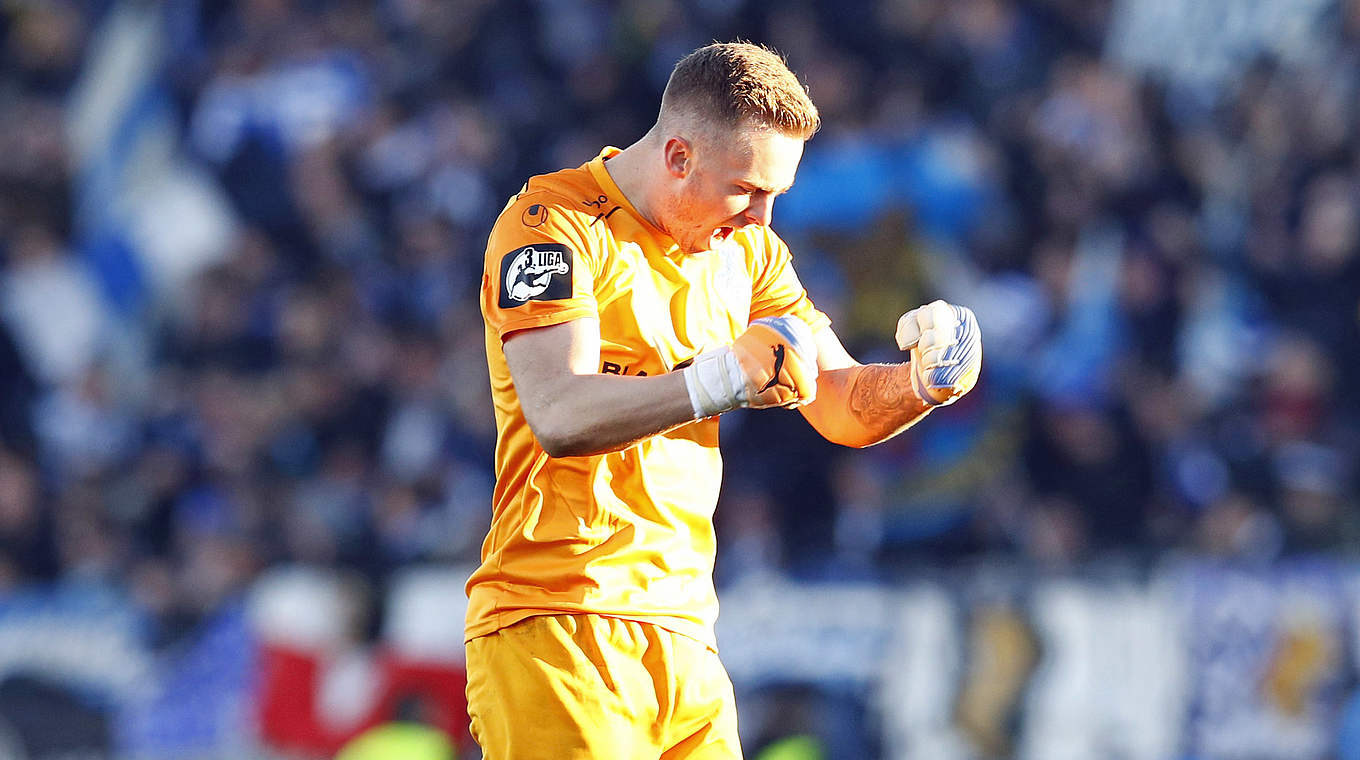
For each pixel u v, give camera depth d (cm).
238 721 2616
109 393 3759
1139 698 2294
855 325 3075
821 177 3253
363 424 3388
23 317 3944
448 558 2998
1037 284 3139
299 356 3538
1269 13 3497
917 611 2394
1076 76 3350
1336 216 3139
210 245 3975
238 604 2669
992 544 2747
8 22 4353
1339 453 2861
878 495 2836
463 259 3600
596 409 967
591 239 1041
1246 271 3178
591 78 3684
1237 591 2298
